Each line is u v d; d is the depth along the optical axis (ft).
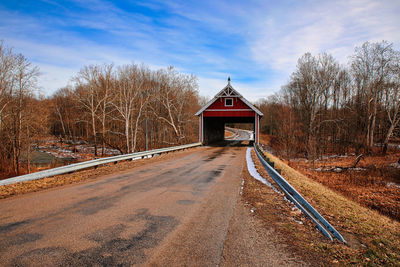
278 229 15.89
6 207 19.19
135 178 32.35
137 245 12.97
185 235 14.42
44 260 11.23
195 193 24.54
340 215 20.86
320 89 128.67
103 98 112.37
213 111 97.14
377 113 115.44
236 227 15.92
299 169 78.69
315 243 14.16
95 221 16.37
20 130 77.97
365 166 78.59
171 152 72.69
